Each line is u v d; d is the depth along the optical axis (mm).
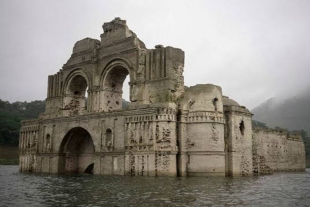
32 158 74750
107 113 60969
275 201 27484
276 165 85312
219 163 55812
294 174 73500
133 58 63781
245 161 61562
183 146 56125
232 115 60156
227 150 59344
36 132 74938
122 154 57531
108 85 69125
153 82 60781
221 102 58469
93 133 62781
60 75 77312
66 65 75938
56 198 28906
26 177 56062
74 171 70312
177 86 60250
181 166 55406
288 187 39000
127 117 57812
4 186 39844
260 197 29703
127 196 29703
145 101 61344
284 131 90375
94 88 69250
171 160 53656
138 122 56312
